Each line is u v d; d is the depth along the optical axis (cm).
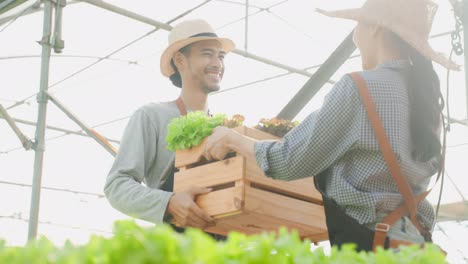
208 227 298
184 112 353
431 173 251
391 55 253
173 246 107
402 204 233
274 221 293
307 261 119
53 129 1101
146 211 308
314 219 303
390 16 251
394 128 234
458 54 287
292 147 241
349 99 236
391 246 225
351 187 232
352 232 233
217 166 289
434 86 251
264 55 873
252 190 282
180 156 307
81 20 831
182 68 365
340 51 390
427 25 256
